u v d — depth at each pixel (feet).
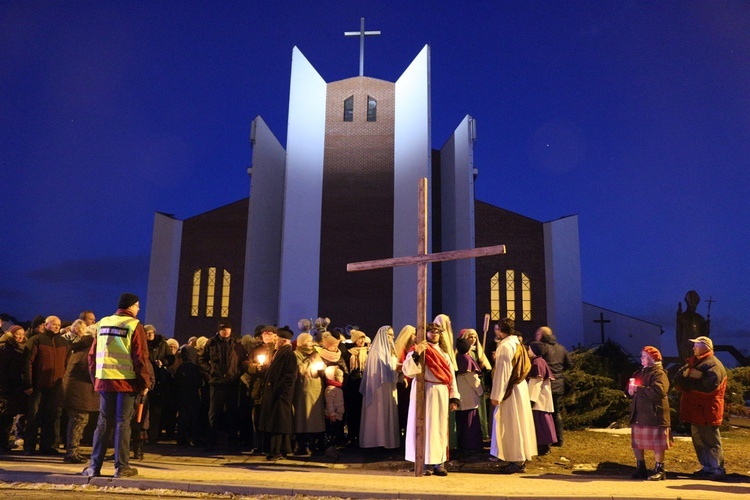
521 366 25.94
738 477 25.05
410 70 89.25
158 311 94.99
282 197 99.66
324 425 30.12
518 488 21.68
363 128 92.12
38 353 27.84
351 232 89.15
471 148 88.22
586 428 38.42
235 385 33.81
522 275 93.91
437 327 26.78
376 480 23.15
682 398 26.23
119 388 22.27
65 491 20.67
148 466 25.68
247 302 88.07
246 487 20.85
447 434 25.46
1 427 28.68
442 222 95.40
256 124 92.02
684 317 45.11
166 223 97.35
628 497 20.30
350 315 86.99
